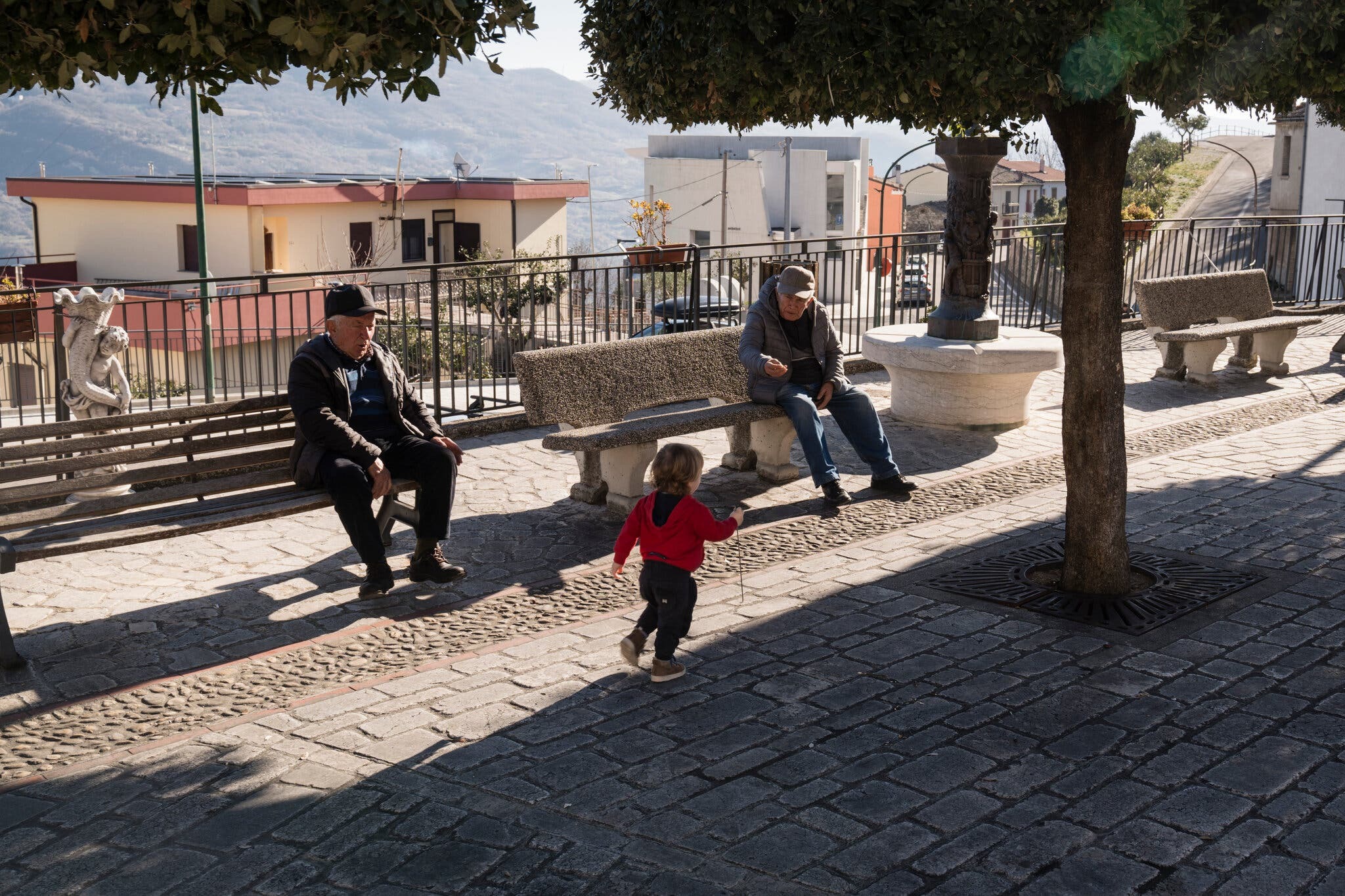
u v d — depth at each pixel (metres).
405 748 4.65
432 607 6.32
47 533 5.78
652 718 4.89
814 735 4.72
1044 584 6.45
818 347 8.38
